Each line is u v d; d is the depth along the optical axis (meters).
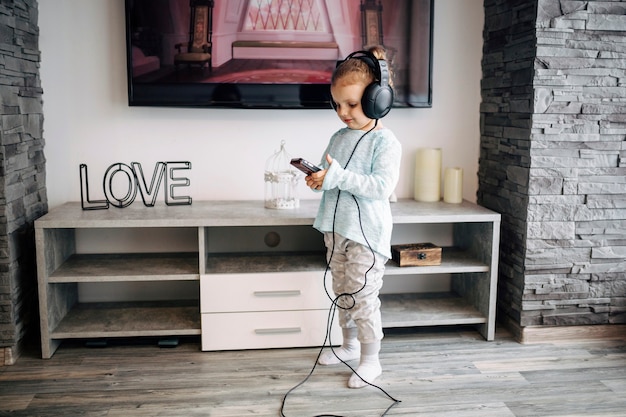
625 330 2.30
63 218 2.05
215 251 2.45
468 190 2.58
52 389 1.88
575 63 2.09
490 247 2.22
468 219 2.17
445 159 2.54
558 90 2.10
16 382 1.93
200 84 2.30
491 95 2.42
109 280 2.09
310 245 2.48
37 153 2.25
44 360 2.09
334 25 2.32
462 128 2.54
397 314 2.31
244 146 2.42
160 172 2.40
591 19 2.08
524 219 2.19
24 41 2.12
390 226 1.93
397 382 1.94
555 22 2.06
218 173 2.43
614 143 2.15
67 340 2.26
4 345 2.04
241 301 2.13
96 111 2.34
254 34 2.29
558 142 2.13
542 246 2.19
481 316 2.30
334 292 2.00
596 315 2.28
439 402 1.82
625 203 2.20
